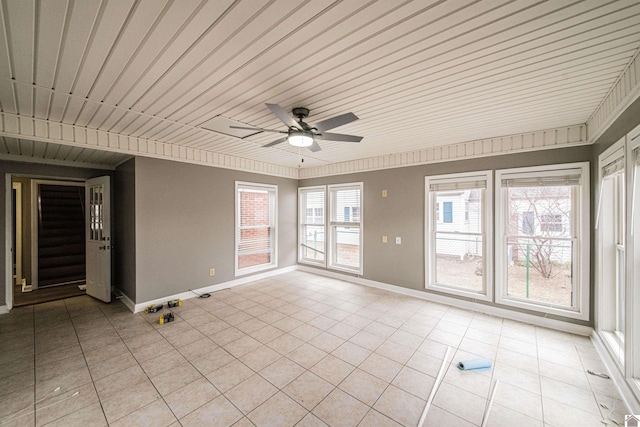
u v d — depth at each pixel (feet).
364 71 6.13
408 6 4.15
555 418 5.93
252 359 8.19
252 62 5.75
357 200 16.89
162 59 5.64
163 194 12.86
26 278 15.94
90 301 13.52
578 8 4.17
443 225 13.62
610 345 7.69
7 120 8.79
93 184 14.17
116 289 14.70
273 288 15.57
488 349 8.80
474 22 4.51
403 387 6.93
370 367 7.80
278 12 4.25
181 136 11.54
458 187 12.63
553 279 10.74
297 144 8.09
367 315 11.59
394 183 14.85
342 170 17.30
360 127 10.18
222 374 7.45
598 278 8.95
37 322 10.93
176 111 8.60
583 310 9.73
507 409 6.20
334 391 6.77
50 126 9.59
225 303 13.07
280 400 6.45
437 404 6.34
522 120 9.38
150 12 4.25
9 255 12.25
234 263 16.05
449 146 12.84
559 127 10.09
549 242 10.78
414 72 6.19
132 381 7.16
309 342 9.24
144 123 9.82
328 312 11.93
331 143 12.52
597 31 4.71
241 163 16.22
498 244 11.51
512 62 5.77
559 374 7.49
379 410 6.14
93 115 8.97
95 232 14.25
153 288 12.55
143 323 10.77
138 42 5.05
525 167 10.88
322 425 5.70
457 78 6.48
